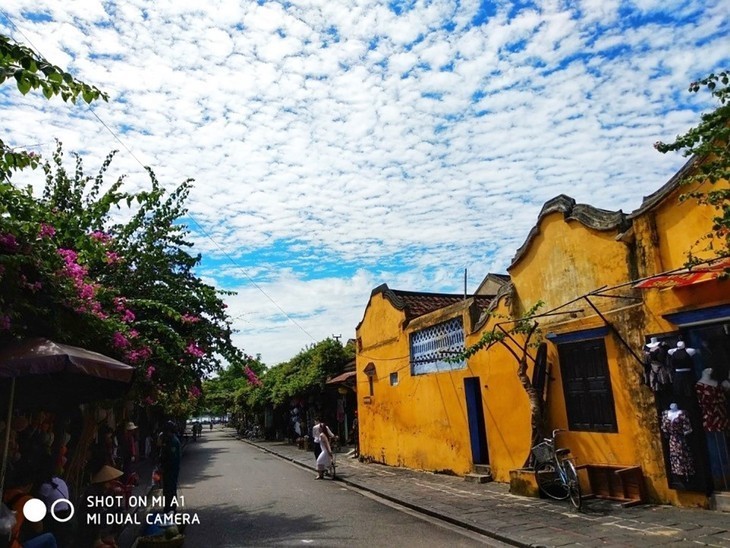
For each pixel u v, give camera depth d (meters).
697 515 8.25
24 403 6.98
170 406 21.72
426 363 16.86
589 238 10.68
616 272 10.08
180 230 11.98
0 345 5.73
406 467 17.83
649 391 9.37
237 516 11.15
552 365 11.45
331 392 31.00
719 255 7.44
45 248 6.35
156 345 10.10
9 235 5.86
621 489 9.72
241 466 22.44
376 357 20.55
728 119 5.77
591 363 10.60
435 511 10.45
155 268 11.76
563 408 11.14
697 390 8.55
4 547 5.16
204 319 12.19
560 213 11.39
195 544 8.76
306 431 34.00
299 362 34.66
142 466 22.19
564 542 7.57
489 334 11.66
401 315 18.48
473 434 14.45
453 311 15.34
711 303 8.29
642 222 9.48
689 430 8.62
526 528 8.55
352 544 8.39
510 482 11.62
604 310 10.27
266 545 8.52
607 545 7.26
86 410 9.48
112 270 11.09
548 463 10.67
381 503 12.22
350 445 28.67
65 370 5.39
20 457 7.18
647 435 9.38
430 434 16.44
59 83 4.45
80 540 7.59
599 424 10.37
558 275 11.45
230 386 60.50
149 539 8.12
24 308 6.13
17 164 5.30
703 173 6.59
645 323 9.40
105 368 5.75
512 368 12.70
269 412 43.69
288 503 12.62
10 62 4.36
